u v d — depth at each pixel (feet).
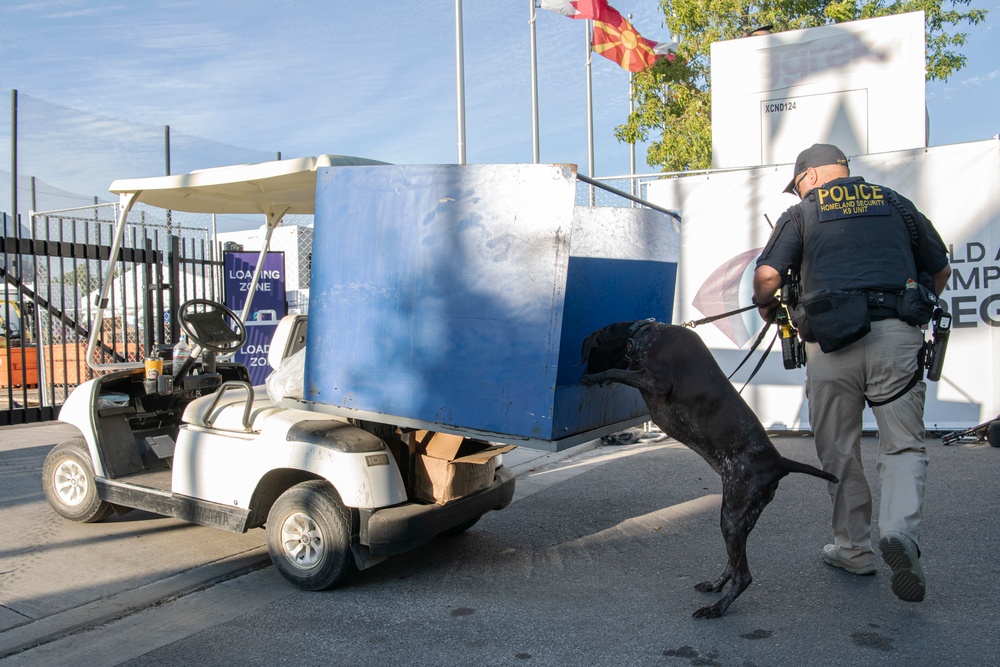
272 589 13.60
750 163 34.71
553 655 10.81
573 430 12.51
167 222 33.60
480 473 14.48
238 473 13.91
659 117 60.59
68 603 12.88
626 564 14.60
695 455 23.95
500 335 11.72
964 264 24.56
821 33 33.40
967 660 10.19
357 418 12.95
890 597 12.36
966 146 24.41
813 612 11.91
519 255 11.53
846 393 12.54
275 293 32.32
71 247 30.86
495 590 13.38
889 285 11.91
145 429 17.90
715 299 27.04
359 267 12.84
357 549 13.02
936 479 19.47
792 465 11.55
